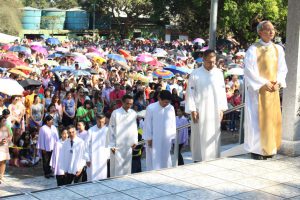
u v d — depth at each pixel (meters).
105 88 16.61
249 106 6.83
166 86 17.47
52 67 21.61
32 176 11.56
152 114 8.02
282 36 36.19
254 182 5.71
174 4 43.88
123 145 8.62
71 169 10.06
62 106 14.77
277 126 6.82
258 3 34.75
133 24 62.44
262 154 6.75
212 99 7.22
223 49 38.22
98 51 27.98
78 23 66.19
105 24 64.38
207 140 7.24
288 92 7.11
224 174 6.04
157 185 5.52
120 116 8.59
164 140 8.03
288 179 5.86
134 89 16.98
